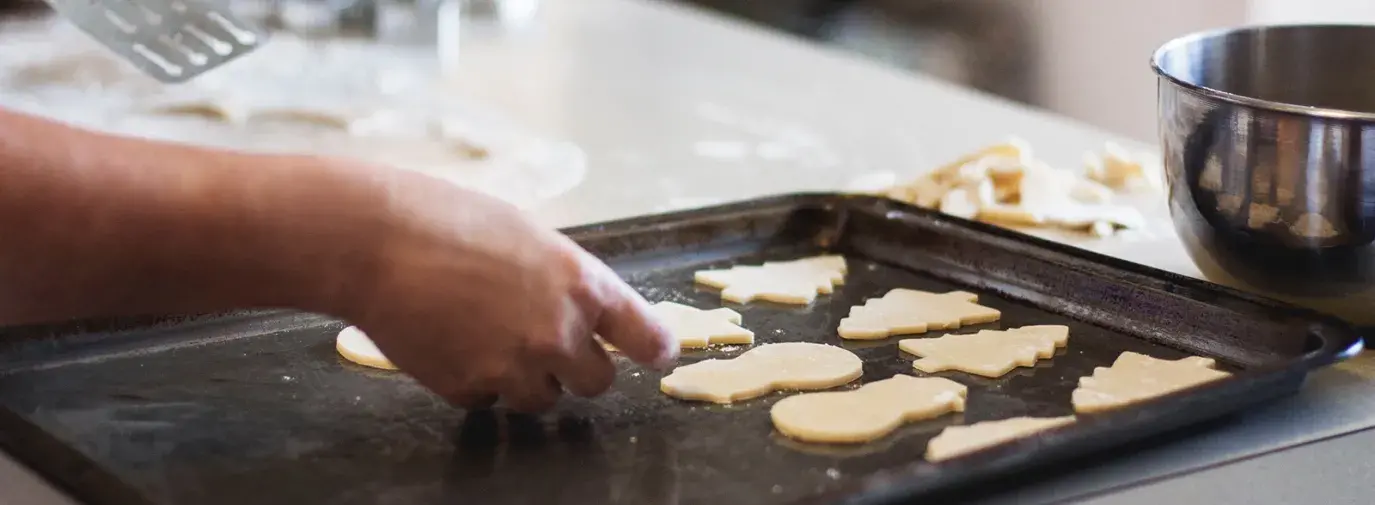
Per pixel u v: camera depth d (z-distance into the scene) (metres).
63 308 0.89
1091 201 1.32
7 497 0.91
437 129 1.53
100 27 1.29
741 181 1.40
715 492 0.91
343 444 0.95
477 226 0.90
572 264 0.92
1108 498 0.91
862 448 0.95
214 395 0.99
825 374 1.02
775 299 1.14
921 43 2.66
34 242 0.87
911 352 1.06
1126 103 2.51
